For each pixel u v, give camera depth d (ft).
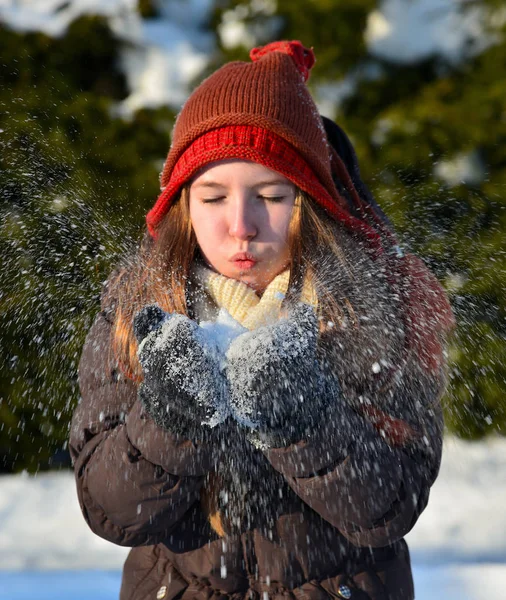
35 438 15.70
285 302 6.01
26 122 16.51
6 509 14.98
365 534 5.77
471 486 15.58
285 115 6.36
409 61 18.29
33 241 14.26
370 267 6.56
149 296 6.32
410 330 6.39
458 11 18.30
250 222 6.03
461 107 17.58
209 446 5.50
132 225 15.31
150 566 6.30
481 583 10.16
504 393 15.34
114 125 17.01
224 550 6.01
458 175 17.03
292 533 6.01
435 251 16.20
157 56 17.99
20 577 10.64
